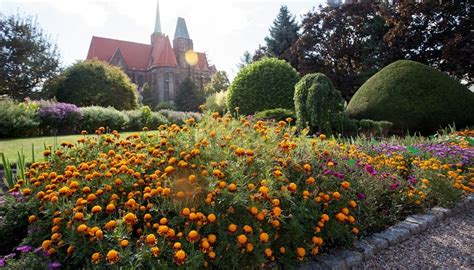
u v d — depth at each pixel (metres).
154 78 47.44
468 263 2.01
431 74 8.59
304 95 7.05
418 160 3.57
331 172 2.16
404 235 2.32
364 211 2.28
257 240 1.56
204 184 1.79
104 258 1.37
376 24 16.52
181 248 1.46
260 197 1.63
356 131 7.15
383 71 9.34
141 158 2.03
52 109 8.86
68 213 1.54
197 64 54.81
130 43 49.41
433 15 12.63
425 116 8.12
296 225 1.70
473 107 8.29
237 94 10.29
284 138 2.52
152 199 1.77
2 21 15.80
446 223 2.69
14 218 1.80
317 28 18.86
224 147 2.12
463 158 3.75
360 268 1.91
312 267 1.78
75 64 16.94
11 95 15.63
